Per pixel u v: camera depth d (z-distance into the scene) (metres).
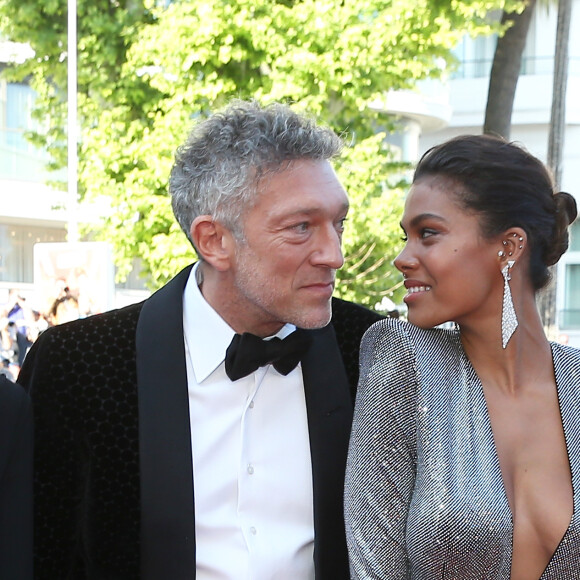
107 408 1.87
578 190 18.19
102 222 9.73
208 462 1.84
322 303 1.77
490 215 1.59
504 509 1.54
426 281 1.63
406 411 1.63
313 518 1.85
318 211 1.72
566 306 18.83
